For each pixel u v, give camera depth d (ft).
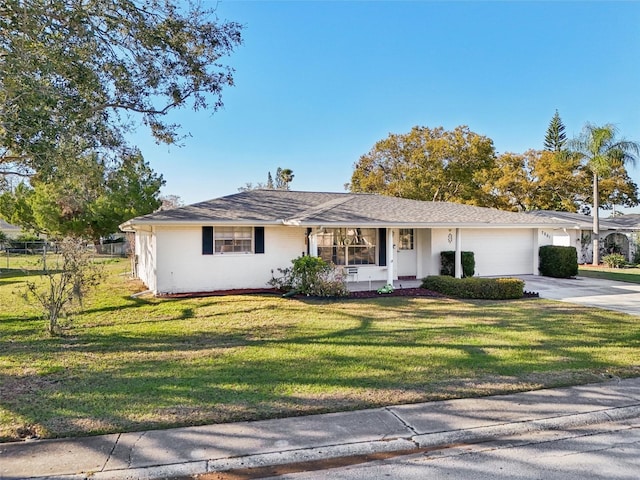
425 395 15.30
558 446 12.05
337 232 47.83
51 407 14.08
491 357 20.10
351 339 23.73
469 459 11.31
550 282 51.06
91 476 10.03
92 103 29.09
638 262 81.41
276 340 23.70
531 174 120.88
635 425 13.47
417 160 100.58
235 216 43.75
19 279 56.44
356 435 12.23
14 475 10.00
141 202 86.84
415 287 45.55
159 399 14.79
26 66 22.57
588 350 21.36
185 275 42.45
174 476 10.30
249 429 12.55
